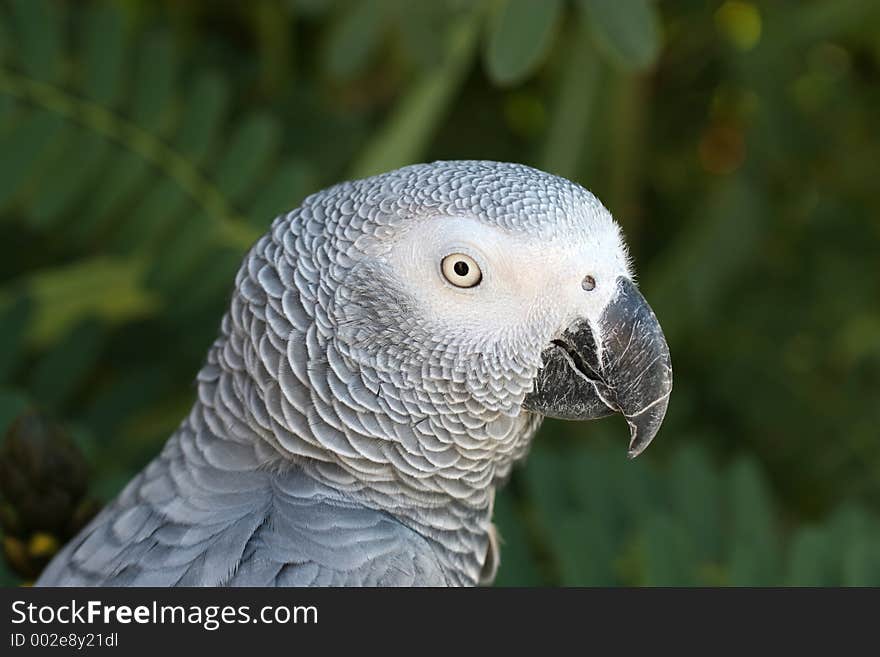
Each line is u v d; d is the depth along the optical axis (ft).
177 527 1.57
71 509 1.65
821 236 2.33
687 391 2.31
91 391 2.08
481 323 1.57
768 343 2.31
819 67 2.40
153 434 2.03
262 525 1.56
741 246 2.21
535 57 1.79
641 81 2.31
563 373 1.60
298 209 1.61
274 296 1.57
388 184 1.59
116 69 1.98
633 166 2.33
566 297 1.58
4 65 1.94
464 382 1.57
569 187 1.60
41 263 2.20
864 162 2.32
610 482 1.93
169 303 2.00
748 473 1.93
